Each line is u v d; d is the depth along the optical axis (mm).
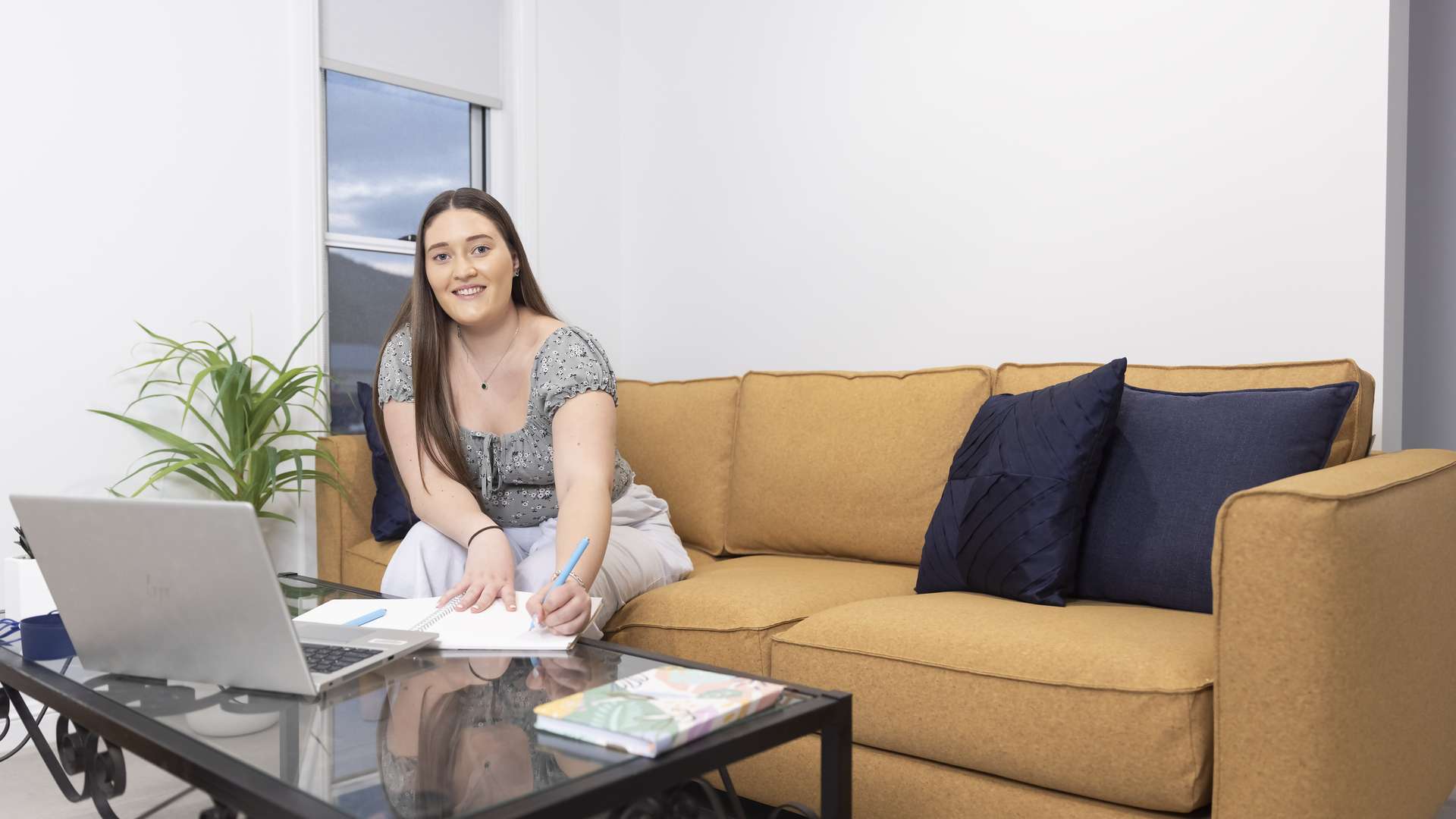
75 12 2582
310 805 912
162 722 1170
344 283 3195
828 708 1177
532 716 1150
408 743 1068
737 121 3398
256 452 2646
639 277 3711
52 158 2551
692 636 1924
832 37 3148
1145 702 1387
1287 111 2355
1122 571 1830
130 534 1214
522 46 3473
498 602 1651
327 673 1278
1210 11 2461
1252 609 1300
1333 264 2301
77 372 2596
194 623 1240
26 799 2057
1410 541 1432
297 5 2967
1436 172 2826
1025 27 2754
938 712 1581
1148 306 2564
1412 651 1456
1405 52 2295
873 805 1670
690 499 2742
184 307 2777
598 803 944
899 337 3018
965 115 2869
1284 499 1285
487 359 2035
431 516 1945
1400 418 2330
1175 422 1877
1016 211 2777
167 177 2740
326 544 2777
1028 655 1516
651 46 3658
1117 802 1439
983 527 1896
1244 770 1310
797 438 2570
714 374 3490
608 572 1986
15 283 2502
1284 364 1990
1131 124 2582
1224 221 2447
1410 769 1481
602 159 3699
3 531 2480
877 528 2408
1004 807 1526
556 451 1888
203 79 2803
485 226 1952
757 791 1833
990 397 2246
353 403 3211
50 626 1516
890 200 3025
